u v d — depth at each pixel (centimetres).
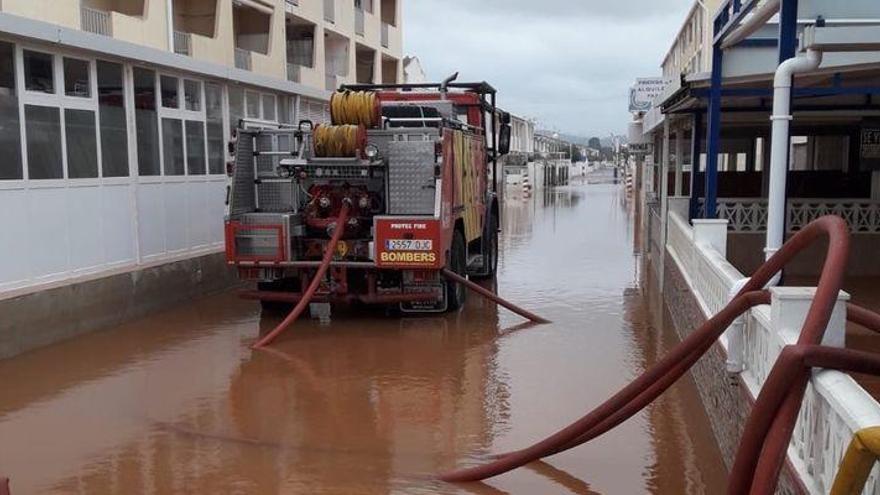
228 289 1280
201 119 1256
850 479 252
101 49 954
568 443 486
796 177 1517
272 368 792
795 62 600
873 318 366
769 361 414
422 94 1225
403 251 959
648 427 613
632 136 2222
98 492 499
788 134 618
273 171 1038
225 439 593
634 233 2239
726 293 589
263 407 668
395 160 977
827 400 302
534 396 694
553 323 1001
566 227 2442
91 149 980
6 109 838
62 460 553
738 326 484
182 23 1948
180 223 1188
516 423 625
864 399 279
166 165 1152
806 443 341
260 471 531
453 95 1238
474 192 1195
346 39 2881
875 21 587
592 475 523
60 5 1242
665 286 1175
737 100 1143
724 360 537
